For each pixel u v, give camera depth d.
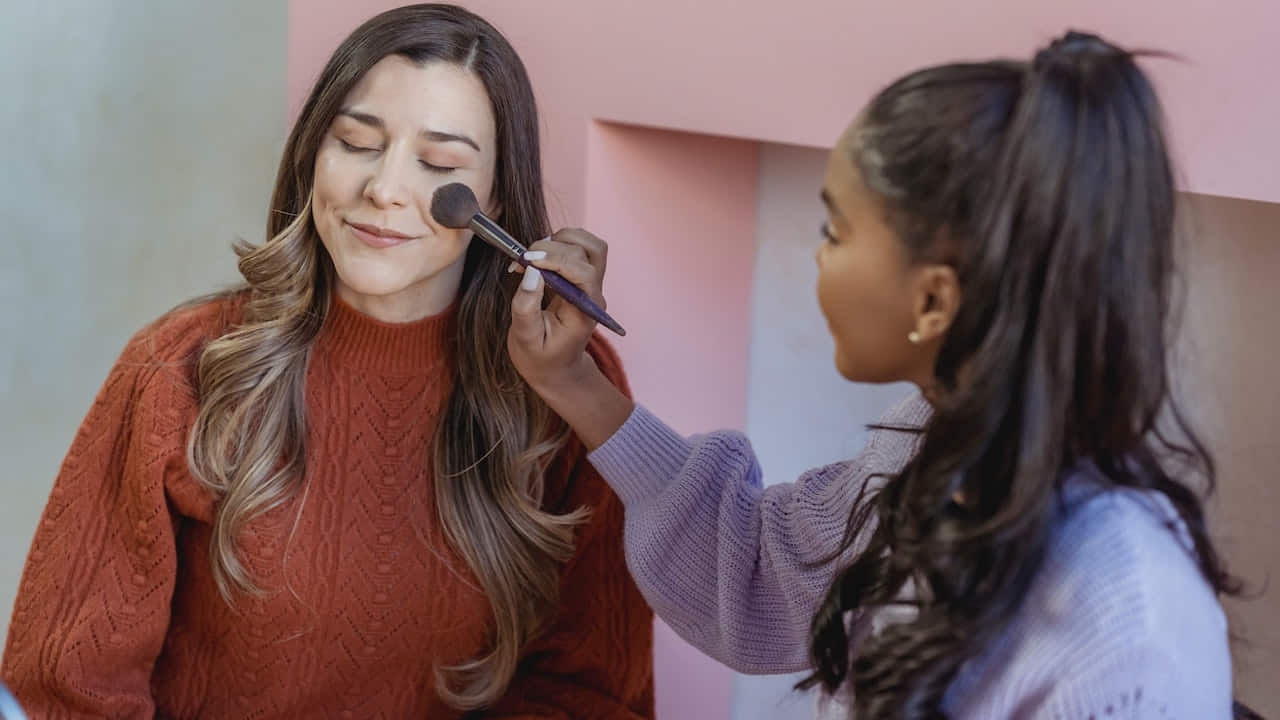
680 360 1.42
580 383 1.02
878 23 1.13
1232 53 0.97
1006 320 0.67
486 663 1.07
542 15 1.32
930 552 0.71
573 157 1.31
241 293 1.07
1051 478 0.68
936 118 0.67
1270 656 1.19
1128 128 0.66
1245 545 1.20
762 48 1.19
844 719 0.88
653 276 1.37
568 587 1.14
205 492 1.00
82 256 1.84
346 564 1.03
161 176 1.76
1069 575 0.69
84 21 1.77
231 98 1.68
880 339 0.73
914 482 0.72
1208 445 1.20
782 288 1.46
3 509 1.95
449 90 0.95
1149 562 0.69
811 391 1.45
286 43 1.62
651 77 1.26
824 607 0.83
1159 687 0.67
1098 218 0.66
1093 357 0.67
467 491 1.05
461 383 1.05
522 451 1.07
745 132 1.21
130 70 1.75
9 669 1.00
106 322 1.83
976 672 0.73
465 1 1.37
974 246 0.67
